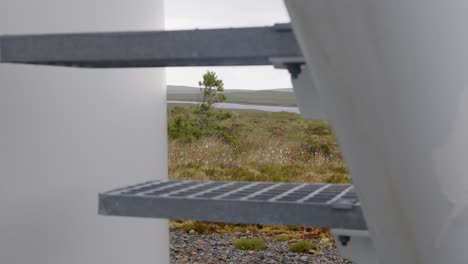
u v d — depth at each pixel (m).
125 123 2.46
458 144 0.69
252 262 5.61
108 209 1.32
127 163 2.47
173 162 7.30
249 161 7.09
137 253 2.58
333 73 0.70
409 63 0.66
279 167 6.96
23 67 1.77
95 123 2.21
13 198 1.74
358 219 1.12
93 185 2.19
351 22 0.65
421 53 0.66
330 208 1.14
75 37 1.10
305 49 0.71
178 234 6.33
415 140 0.70
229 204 1.22
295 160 6.93
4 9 1.68
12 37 1.14
